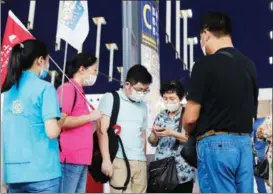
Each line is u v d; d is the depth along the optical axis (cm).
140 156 304
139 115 309
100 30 689
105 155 295
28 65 239
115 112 302
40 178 226
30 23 514
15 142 229
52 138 227
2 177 230
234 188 226
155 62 416
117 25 706
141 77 302
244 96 230
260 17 716
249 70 238
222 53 234
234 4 688
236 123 226
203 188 227
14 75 235
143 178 305
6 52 291
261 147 436
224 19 246
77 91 292
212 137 224
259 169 436
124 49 380
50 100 229
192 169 319
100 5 682
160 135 313
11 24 297
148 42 407
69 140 283
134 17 391
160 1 677
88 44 750
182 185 322
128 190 296
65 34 316
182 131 321
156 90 407
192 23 714
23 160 226
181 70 750
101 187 401
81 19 326
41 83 233
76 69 307
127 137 301
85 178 295
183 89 330
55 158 234
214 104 226
